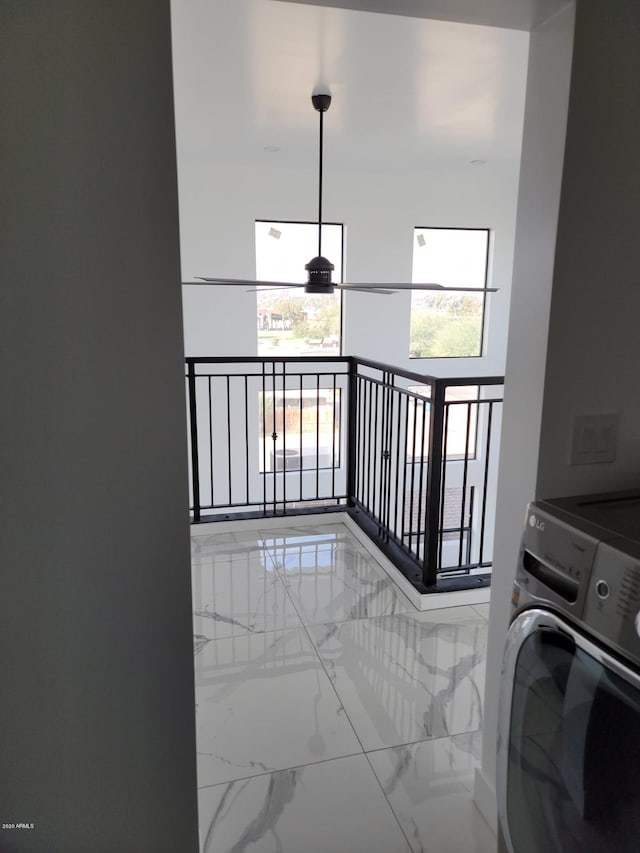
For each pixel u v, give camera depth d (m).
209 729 1.96
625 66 1.25
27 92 0.94
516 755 1.25
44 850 1.17
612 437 1.42
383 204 5.43
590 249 1.31
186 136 4.06
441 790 1.72
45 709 1.13
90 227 1.00
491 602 1.61
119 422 1.07
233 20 2.32
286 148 4.40
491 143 4.22
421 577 2.86
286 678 2.23
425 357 5.94
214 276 5.17
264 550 3.41
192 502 4.11
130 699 1.17
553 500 1.30
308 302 5.58
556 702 1.13
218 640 2.49
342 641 2.49
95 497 1.08
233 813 1.63
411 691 2.16
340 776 1.77
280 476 5.77
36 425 1.03
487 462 2.87
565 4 1.21
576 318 1.33
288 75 2.90
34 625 1.09
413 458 3.05
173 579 1.16
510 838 1.28
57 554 1.08
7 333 0.99
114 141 0.98
